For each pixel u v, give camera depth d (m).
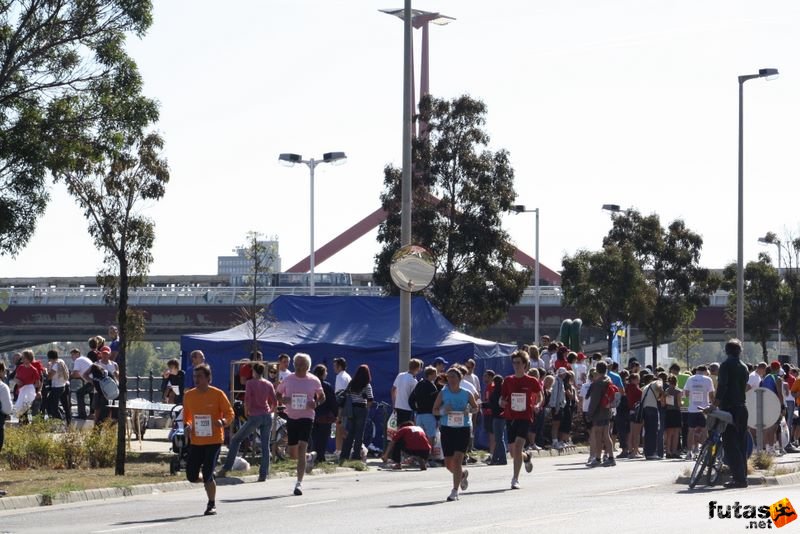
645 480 48.84
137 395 103.12
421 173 116.56
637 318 134.88
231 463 51.31
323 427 57.41
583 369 76.38
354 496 43.25
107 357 71.50
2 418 47.72
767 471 48.53
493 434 61.56
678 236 142.00
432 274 63.50
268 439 50.84
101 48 55.66
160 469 54.88
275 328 72.62
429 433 58.62
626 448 67.94
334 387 65.88
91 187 53.12
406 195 66.44
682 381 77.75
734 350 44.31
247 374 60.16
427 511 36.88
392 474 54.72
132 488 46.34
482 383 72.69
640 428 68.38
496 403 60.38
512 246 116.94
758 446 50.56
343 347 70.19
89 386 75.69
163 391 75.12
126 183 53.19
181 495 45.53
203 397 37.84
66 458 56.69
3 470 54.47
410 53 67.06
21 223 54.84
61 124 54.62
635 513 35.22
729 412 44.09
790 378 74.69
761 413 50.06
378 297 75.81
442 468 58.66
